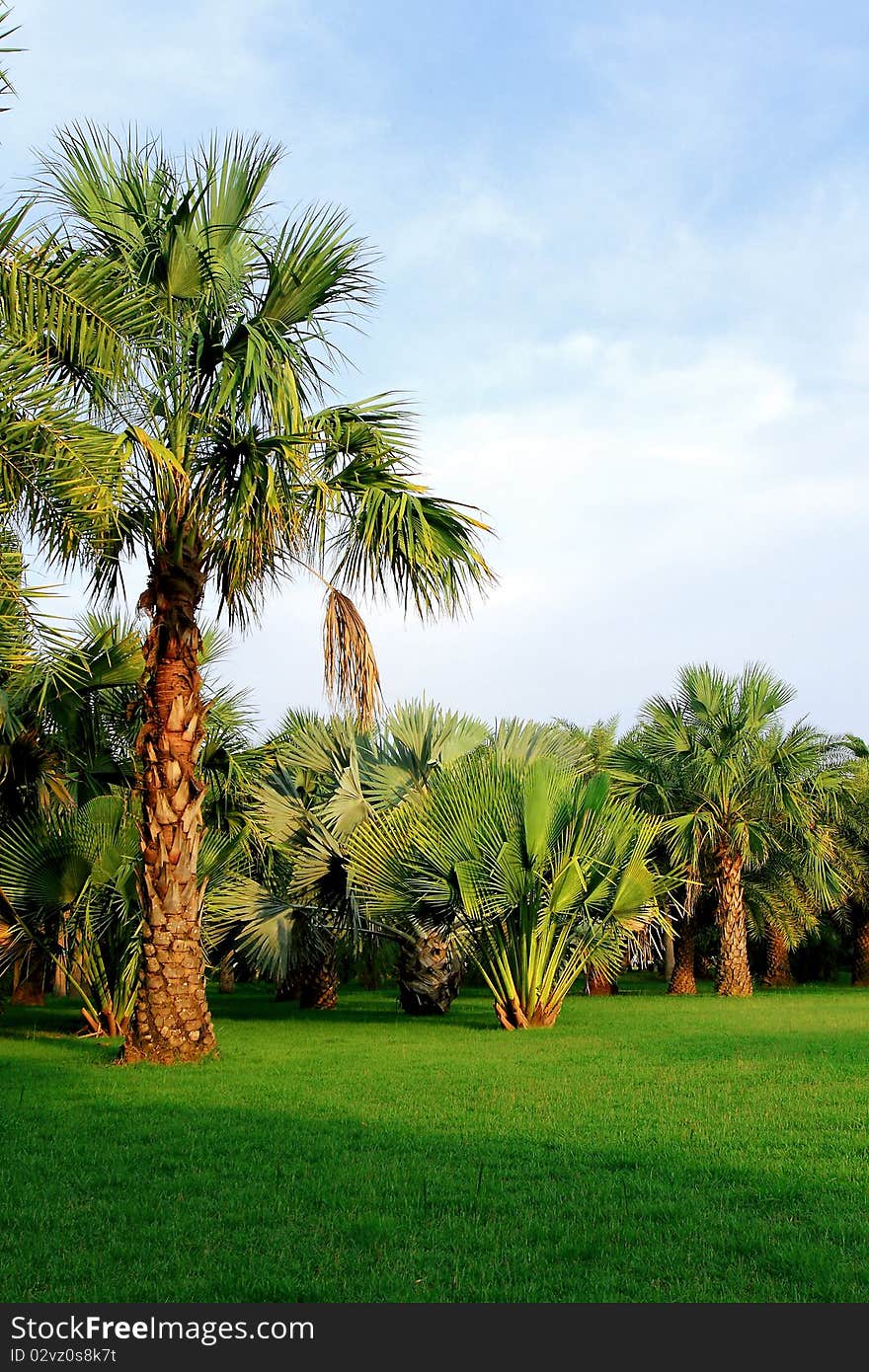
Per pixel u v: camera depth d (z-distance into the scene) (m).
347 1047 12.88
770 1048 12.39
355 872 15.95
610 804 16.00
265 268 11.70
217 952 19.81
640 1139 7.07
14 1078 10.24
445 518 11.46
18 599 7.03
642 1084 9.55
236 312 11.57
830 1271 4.39
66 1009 20.70
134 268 11.09
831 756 27.44
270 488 10.65
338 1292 4.28
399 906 15.79
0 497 7.59
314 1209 5.45
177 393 11.12
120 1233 5.05
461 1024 16.89
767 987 30.53
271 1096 9.02
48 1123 7.80
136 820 14.01
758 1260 4.59
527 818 14.62
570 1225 5.07
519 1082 9.72
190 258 10.95
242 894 17.30
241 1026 16.50
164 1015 11.49
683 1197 5.58
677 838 24.12
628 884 15.69
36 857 13.52
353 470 11.52
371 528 10.80
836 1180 5.93
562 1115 7.96
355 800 17.66
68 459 7.47
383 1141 7.03
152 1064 11.24
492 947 15.85
